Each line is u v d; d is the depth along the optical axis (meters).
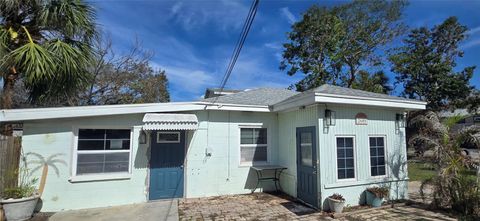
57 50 6.24
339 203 5.83
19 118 5.79
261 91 11.62
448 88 20.94
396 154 7.25
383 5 18.84
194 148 7.62
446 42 22.17
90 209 6.31
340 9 19.50
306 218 5.58
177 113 7.45
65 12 6.57
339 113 6.59
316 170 6.31
